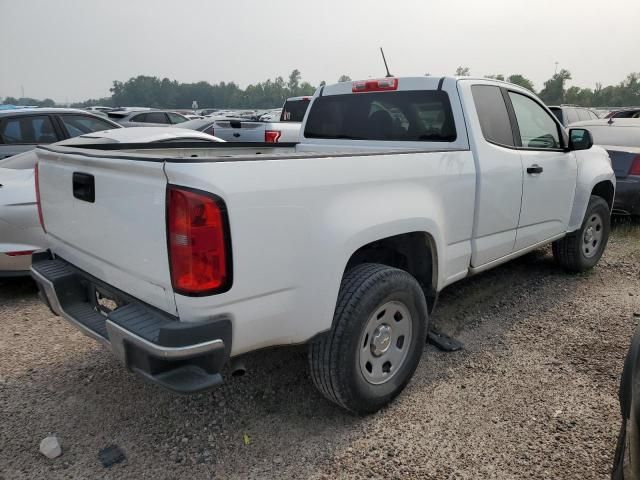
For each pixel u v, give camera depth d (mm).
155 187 2203
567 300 4793
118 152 2812
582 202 5047
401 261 3459
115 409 3096
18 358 3701
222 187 2143
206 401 3178
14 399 3184
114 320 2324
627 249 6543
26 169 5148
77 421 2979
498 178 3773
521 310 4559
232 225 2184
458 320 4336
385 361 3010
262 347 2502
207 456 2693
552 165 4465
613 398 3195
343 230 2598
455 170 3387
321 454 2707
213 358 2240
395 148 4027
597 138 7711
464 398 3201
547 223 4621
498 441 2803
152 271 2305
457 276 3629
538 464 2631
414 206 3014
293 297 2484
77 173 2711
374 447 2758
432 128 3824
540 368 3561
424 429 2904
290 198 2385
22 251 4660
